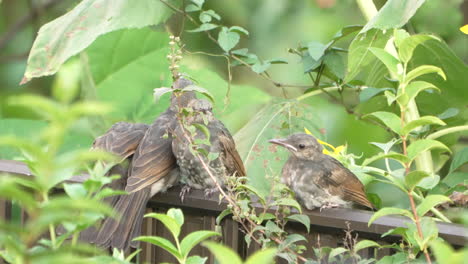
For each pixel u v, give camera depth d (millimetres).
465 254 3781
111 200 8984
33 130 12734
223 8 14312
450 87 11977
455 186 9633
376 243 7305
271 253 3836
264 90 14852
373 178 9938
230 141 9641
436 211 9312
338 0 14422
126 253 9211
